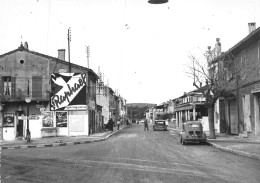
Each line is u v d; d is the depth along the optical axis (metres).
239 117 29.53
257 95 25.69
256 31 23.30
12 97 38.44
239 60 29.28
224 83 28.33
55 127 38.22
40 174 11.62
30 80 38.97
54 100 38.66
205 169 12.23
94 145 25.73
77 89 38.78
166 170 12.08
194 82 29.50
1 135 37.84
